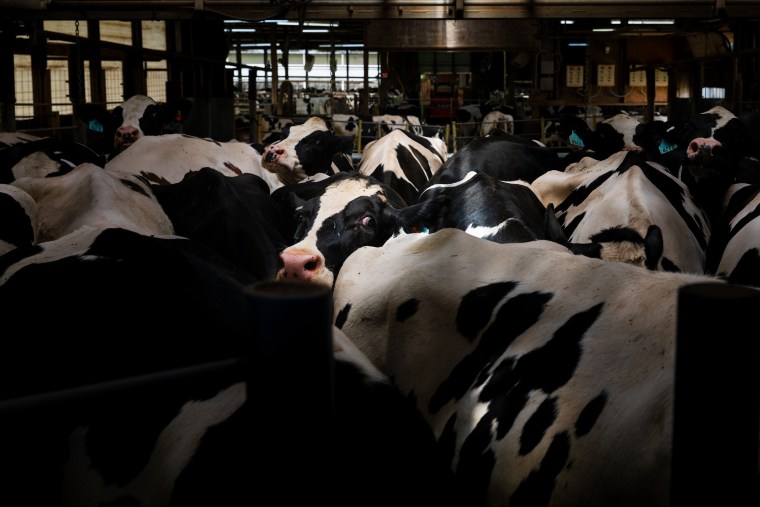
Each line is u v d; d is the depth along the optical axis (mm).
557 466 2471
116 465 2297
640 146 9008
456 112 26281
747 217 5375
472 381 2949
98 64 12172
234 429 2057
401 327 3250
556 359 2703
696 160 7324
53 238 4812
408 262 3453
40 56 10031
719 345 1307
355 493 1806
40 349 2650
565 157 9289
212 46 18516
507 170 7957
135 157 7898
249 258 5047
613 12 8367
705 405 1329
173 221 5598
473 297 3113
